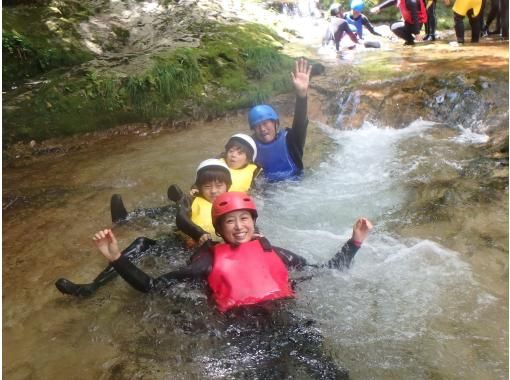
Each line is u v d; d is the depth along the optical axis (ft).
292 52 21.58
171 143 15.16
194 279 7.20
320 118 15.97
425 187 10.78
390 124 15.06
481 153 12.29
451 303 7.03
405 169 11.84
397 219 9.56
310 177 11.78
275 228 9.48
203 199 9.05
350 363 6.03
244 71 18.76
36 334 6.96
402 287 7.41
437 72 16.34
